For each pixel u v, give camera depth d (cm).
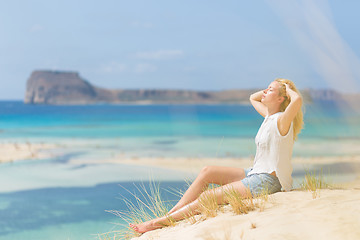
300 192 278
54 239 375
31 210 511
